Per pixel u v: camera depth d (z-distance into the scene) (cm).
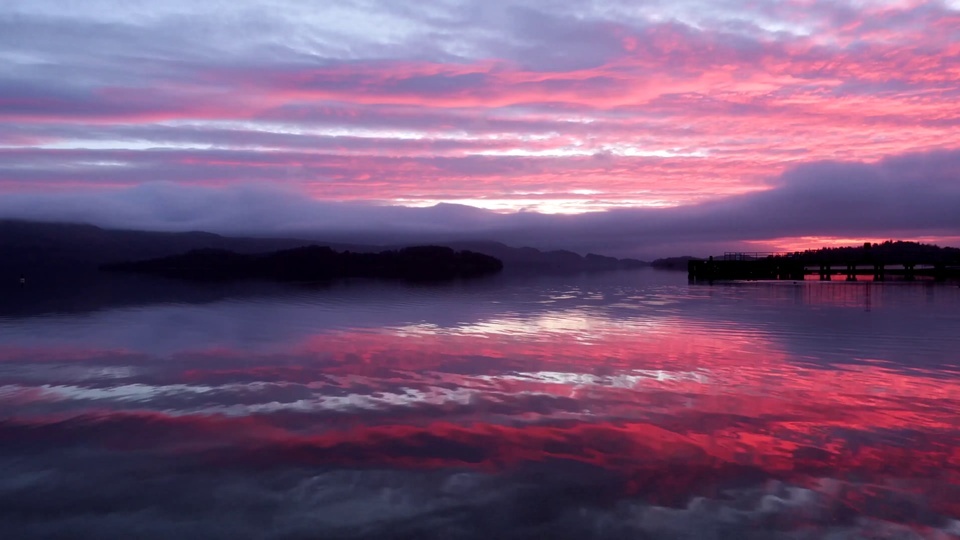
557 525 453
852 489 509
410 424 688
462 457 586
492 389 851
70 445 627
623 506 481
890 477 532
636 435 646
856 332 1365
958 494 498
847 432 652
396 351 1160
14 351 1171
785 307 1969
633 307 2039
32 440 642
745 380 900
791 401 779
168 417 722
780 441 625
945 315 1673
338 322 1628
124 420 711
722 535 436
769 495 498
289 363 1043
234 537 439
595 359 1070
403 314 1833
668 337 1327
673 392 829
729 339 1288
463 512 473
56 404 783
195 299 2423
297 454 596
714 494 502
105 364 1040
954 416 709
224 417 720
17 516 472
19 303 2248
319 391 843
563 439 634
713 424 683
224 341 1288
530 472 548
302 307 2080
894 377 913
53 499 500
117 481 534
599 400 789
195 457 590
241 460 581
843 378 909
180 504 489
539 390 845
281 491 511
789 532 439
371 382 897
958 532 437
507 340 1295
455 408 752
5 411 750
